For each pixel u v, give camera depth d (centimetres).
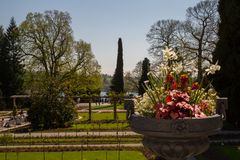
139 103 529
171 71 555
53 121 3103
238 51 2641
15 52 5500
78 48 4834
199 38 4128
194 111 468
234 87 2641
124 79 7162
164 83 540
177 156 456
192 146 449
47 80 3303
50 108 3119
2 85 5428
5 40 5522
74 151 1988
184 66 555
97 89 5588
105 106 5619
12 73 5459
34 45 4788
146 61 6016
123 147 2061
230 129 2681
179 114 455
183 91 511
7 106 5441
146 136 473
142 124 453
